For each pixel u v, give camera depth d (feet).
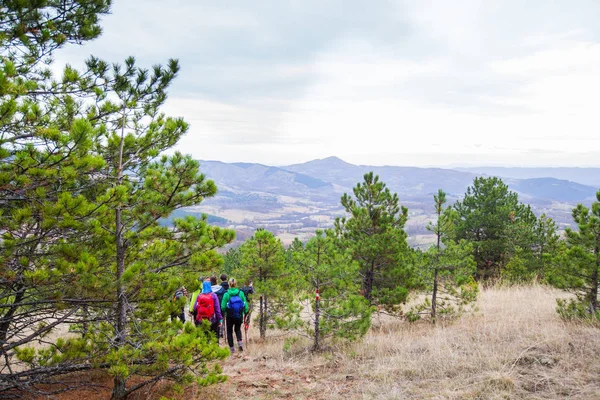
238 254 60.90
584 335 25.43
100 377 21.98
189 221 20.21
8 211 16.79
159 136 21.54
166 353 16.98
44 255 15.83
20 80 17.46
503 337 27.37
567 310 30.58
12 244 14.64
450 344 26.91
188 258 20.25
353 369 24.76
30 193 15.28
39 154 15.33
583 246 30.45
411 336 31.96
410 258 39.60
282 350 30.48
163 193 18.74
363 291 39.11
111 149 20.79
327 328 29.48
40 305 17.67
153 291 18.92
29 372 17.48
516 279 65.26
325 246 32.48
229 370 26.21
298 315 30.81
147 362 18.22
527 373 20.99
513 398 18.37
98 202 16.66
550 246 70.49
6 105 13.64
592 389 18.24
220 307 31.60
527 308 38.32
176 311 19.81
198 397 20.81
